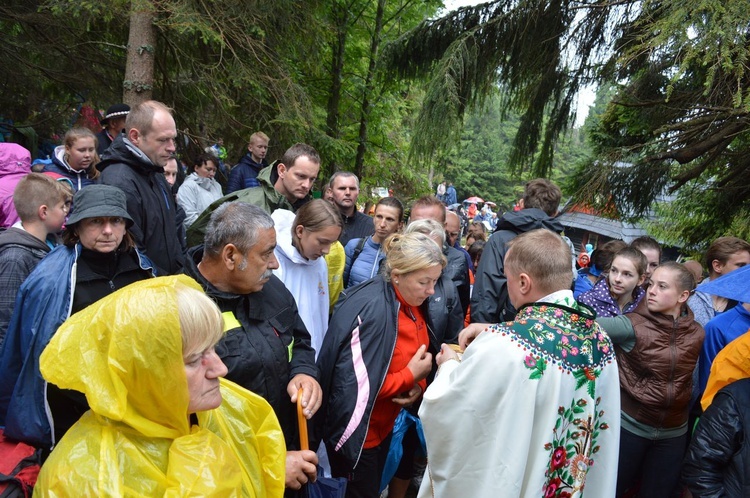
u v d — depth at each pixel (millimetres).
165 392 1098
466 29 6855
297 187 3391
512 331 1579
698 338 2574
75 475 1065
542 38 6324
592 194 5719
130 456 1105
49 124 7828
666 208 6629
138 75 5418
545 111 7070
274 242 1863
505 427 1500
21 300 1896
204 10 5699
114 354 1069
